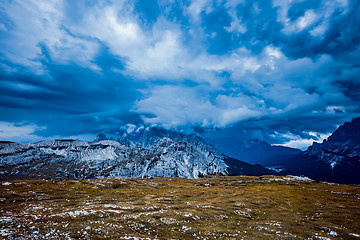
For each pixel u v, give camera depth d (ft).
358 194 330.13
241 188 432.25
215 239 107.86
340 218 180.55
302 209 219.61
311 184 484.74
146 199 243.60
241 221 160.66
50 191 268.21
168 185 453.99
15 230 83.76
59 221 106.22
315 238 120.37
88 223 105.91
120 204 187.52
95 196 260.42
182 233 112.78
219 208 197.98
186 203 215.92
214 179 637.30
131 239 86.28
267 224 150.30
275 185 471.21
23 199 213.05
